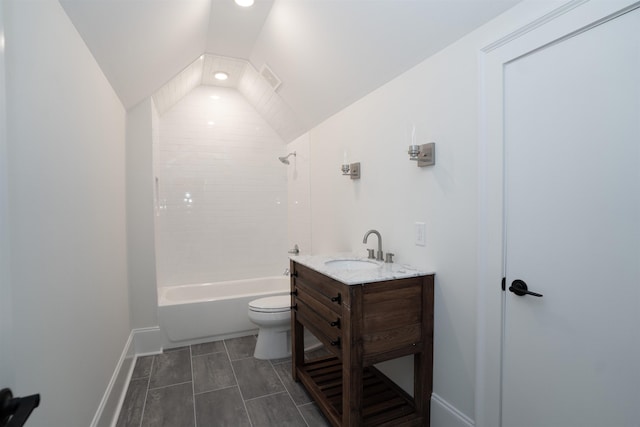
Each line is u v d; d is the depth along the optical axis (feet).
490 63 4.53
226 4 7.34
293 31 7.57
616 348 3.37
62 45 4.12
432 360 5.61
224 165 12.59
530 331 4.15
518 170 4.24
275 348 8.78
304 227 11.47
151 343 9.07
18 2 3.06
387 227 6.86
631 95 3.21
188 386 7.32
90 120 5.32
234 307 10.13
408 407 5.86
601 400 3.49
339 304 5.29
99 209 5.82
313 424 6.00
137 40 6.06
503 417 4.49
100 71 5.96
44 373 3.44
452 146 5.17
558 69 3.78
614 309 3.37
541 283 4.01
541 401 4.04
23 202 3.11
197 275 12.25
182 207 12.03
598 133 3.45
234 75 11.60
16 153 2.99
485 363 4.69
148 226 9.07
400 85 6.35
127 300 8.42
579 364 3.67
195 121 12.20
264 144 13.15
